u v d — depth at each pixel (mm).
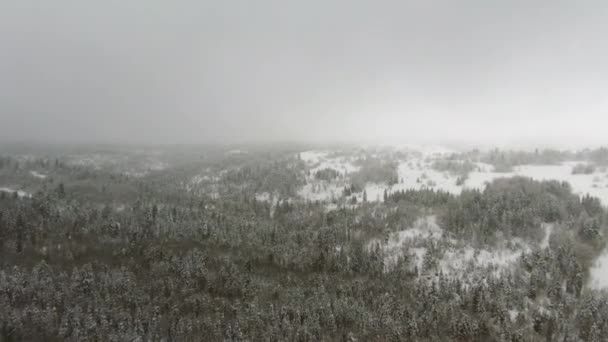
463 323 84562
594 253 95250
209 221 146875
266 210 177500
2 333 83750
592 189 140000
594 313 78000
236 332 89438
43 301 95250
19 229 124062
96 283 104625
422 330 87875
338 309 95812
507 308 88375
